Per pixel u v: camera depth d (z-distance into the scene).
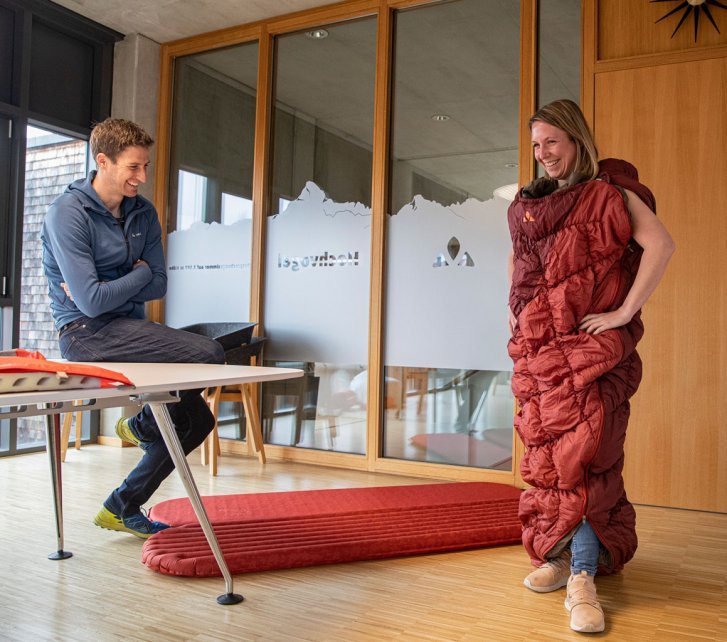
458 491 3.48
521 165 3.82
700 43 3.44
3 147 4.37
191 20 4.70
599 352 2.00
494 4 3.97
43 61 4.62
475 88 4.00
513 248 2.29
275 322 4.59
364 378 4.25
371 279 4.20
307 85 4.54
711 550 2.68
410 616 1.96
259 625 1.88
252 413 4.32
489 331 3.90
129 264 2.55
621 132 3.57
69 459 4.31
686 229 3.42
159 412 1.91
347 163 4.36
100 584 2.16
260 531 2.64
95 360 2.38
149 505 3.14
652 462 3.46
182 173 5.02
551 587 2.19
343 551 2.46
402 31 4.23
